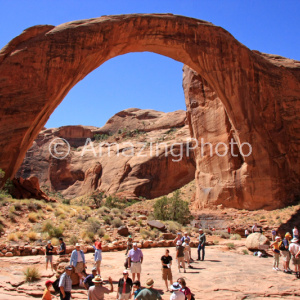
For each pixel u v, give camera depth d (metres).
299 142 27.86
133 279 7.80
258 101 27.11
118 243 12.72
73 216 15.58
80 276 7.55
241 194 27.52
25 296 7.01
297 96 28.77
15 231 12.52
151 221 16.33
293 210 24.23
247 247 13.52
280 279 8.76
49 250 8.73
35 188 20.78
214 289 7.73
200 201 31.08
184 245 9.79
